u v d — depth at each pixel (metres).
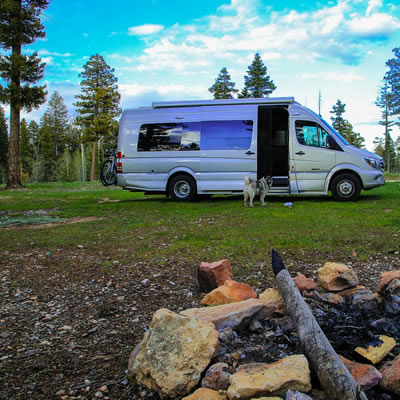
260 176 12.02
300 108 11.72
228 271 4.07
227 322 2.71
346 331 2.70
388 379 2.07
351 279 3.52
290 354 2.44
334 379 1.94
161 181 12.45
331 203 11.05
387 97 61.53
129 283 4.44
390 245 5.51
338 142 11.40
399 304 2.96
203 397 1.97
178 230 7.50
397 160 91.44
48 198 16.17
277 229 7.03
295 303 2.63
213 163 12.02
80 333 3.17
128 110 12.70
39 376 2.50
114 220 9.12
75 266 5.21
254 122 11.84
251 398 1.91
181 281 4.45
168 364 2.19
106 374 2.51
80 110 47.34
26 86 23.67
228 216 9.12
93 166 47.38
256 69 49.38
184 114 12.26
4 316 3.56
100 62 47.19
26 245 6.52
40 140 79.00
